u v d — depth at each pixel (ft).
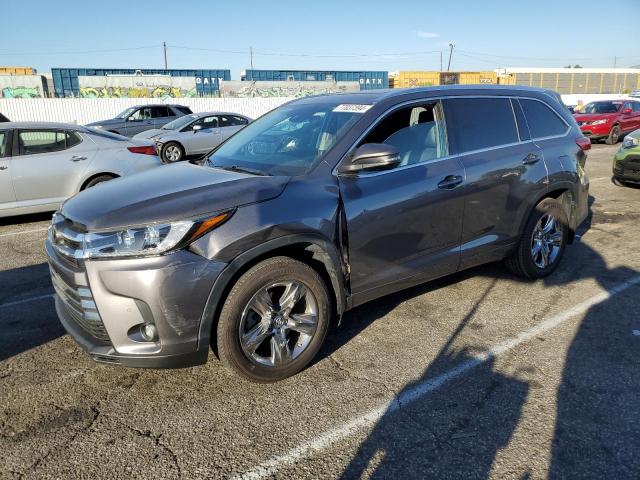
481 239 13.62
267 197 9.84
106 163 24.66
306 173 10.71
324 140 11.54
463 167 12.83
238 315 9.59
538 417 9.21
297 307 10.68
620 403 9.57
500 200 13.71
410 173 11.83
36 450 8.50
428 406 9.59
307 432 8.92
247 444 8.63
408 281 12.23
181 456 8.35
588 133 59.67
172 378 10.64
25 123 23.50
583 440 8.59
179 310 8.97
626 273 16.33
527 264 15.07
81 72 129.70
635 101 64.28
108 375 10.79
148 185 10.51
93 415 9.45
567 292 14.84
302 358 10.55
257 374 10.05
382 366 11.02
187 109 65.62
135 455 8.38
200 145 48.62
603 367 10.82
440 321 13.08
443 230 12.57
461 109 13.42
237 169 11.68
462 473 7.93
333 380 10.52
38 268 17.43
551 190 14.94
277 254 10.22
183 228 8.91
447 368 10.89
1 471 8.02
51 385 10.42
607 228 22.04
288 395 10.01
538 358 11.23
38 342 12.20
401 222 11.61
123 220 8.95
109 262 8.82
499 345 11.83
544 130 15.43
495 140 13.94
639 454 8.26
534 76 186.19
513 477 7.82
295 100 15.05
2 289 15.53
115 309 8.86
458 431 8.89
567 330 12.50
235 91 122.93
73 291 9.36
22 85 124.88
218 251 9.11
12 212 22.93
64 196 23.95
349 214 10.74
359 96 12.90
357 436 8.80
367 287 11.46
